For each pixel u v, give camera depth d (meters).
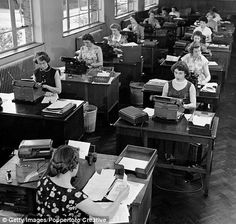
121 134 4.28
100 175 3.12
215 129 4.17
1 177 3.02
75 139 4.83
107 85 6.01
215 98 5.16
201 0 16.22
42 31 7.59
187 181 4.68
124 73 7.31
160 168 4.89
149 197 3.50
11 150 4.75
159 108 4.30
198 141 4.05
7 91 6.48
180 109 4.36
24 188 2.90
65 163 2.45
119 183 3.04
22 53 6.99
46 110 4.45
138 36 9.26
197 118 4.16
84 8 10.02
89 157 3.27
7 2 6.80
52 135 4.52
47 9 7.62
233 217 4.02
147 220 3.61
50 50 7.95
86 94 6.18
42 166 3.14
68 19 9.08
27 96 4.77
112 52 7.43
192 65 5.70
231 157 5.34
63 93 6.20
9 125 4.62
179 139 4.10
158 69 8.96
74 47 9.00
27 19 7.43
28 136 4.60
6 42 6.88
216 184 4.64
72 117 4.64
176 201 4.30
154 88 5.41
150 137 4.19
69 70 6.20
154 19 11.50
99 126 6.23
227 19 14.08
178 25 12.64
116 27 8.00
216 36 8.80
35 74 5.17
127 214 2.70
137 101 7.07
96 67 6.47
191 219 3.99
